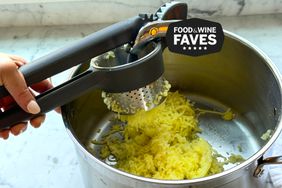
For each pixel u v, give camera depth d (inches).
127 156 24.5
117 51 19.7
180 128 25.3
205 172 22.5
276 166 23.1
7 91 18.5
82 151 18.3
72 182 24.1
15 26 34.0
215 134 26.6
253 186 19.8
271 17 33.3
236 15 33.6
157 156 23.2
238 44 23.9
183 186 16.7
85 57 18.0
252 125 26.4
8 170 24.8
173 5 19.5
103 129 27.0
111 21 33.7
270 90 22.8
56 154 25.5
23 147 26.0
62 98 18.8
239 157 25.0
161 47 19.0
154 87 19.7
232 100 27.3
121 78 18.2
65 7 32.7
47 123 27.3
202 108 28.0
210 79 27.2
